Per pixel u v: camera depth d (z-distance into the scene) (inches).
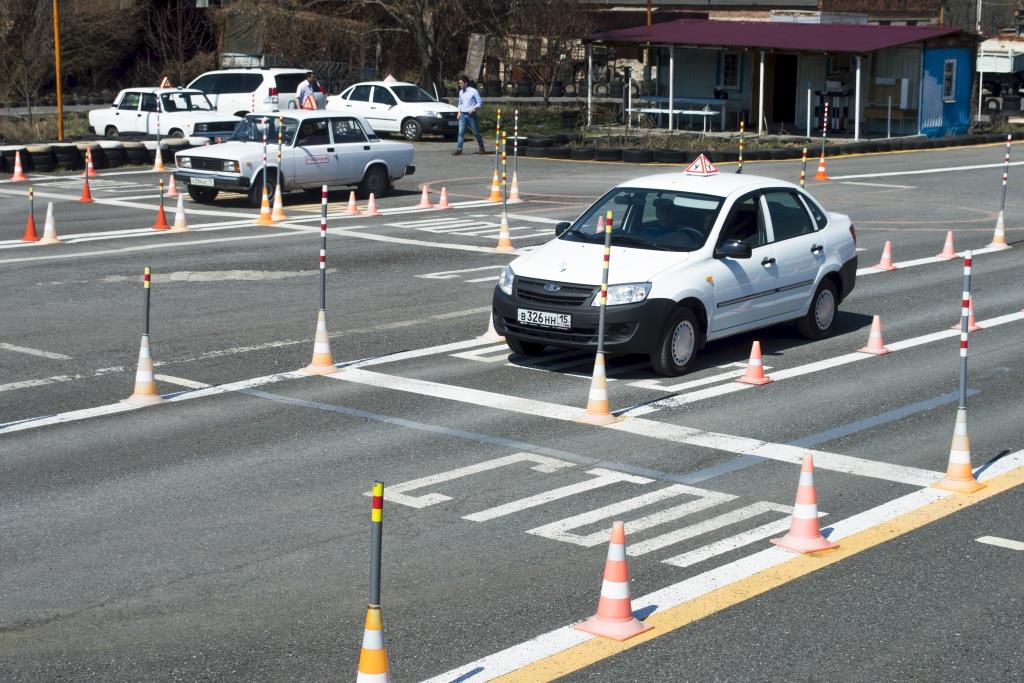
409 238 1042.1
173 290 824.9
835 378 617.9
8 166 1499.8
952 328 731.4
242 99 1930.4
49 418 543.2
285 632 337.4
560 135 1797.5
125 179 1466.5
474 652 325.7
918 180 1465.3
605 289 542.3
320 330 623.2
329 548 397.4
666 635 336.2
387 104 1919.3
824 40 1939.0
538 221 1135.0
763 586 369.7
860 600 360.2
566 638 334.0
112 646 328.8
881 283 873.5
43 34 2413.9
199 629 339.3
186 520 421.4
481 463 484.4
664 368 610.5
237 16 2509.8
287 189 1237.1
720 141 1875.0
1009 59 2795.3
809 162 1651.1
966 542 406.3
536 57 2728.8
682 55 2198.6
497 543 403.5
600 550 398.3
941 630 340.8
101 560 386.9
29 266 904.9
